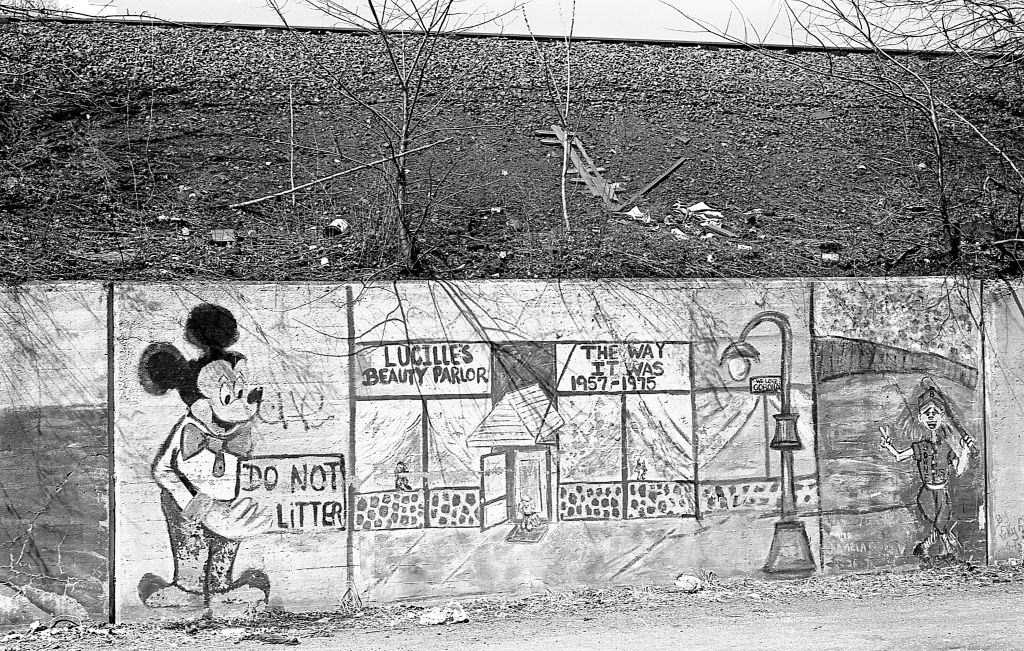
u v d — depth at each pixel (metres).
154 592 7.34
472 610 7.57
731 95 12.69
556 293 8.01
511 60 12.65
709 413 8.16
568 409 7.98
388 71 12.10
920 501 8.52
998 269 9.10
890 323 8.51
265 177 10.07
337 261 8.38
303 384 7.62
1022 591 7.87
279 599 7.53
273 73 11.87
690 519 8.10
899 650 6.39
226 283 7.55
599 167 10.98
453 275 8.28
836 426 8.37
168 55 11.89
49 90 10.92
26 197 9.06
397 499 7.72
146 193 9.49
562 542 7.93
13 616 7.16
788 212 10.30
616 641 6.69
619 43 13.23
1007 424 8.70
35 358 7.24
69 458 7.26
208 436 7.46
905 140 11.66
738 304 8.24
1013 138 11.81
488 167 10.68
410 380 7.79
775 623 7.06
